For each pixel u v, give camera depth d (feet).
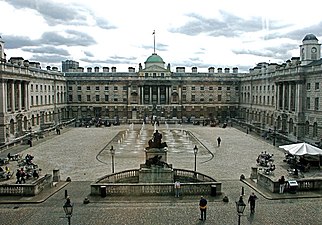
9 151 190.39
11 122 235.20
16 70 242.78
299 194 103.24
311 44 255.70
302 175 132.46
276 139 234.58
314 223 80.64
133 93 394.73
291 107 245.45
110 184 102.17
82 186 115.85
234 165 152.76
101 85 392.88
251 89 359.05
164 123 359.05
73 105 392.88
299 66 230.68
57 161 162.40
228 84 402.52
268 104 305.73
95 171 141.69
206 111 402.93
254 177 123.85
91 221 82.02
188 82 398.62
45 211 89.40
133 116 390.83
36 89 295.69
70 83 391.04
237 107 404.57
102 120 376.68
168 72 402.31
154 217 84.43
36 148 199.93
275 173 136.67
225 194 104.22
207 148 199.41
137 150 193.16
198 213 87.15
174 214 86.48
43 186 108.58
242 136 253.65
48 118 329.11
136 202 95.81
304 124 230.89
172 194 102.06
